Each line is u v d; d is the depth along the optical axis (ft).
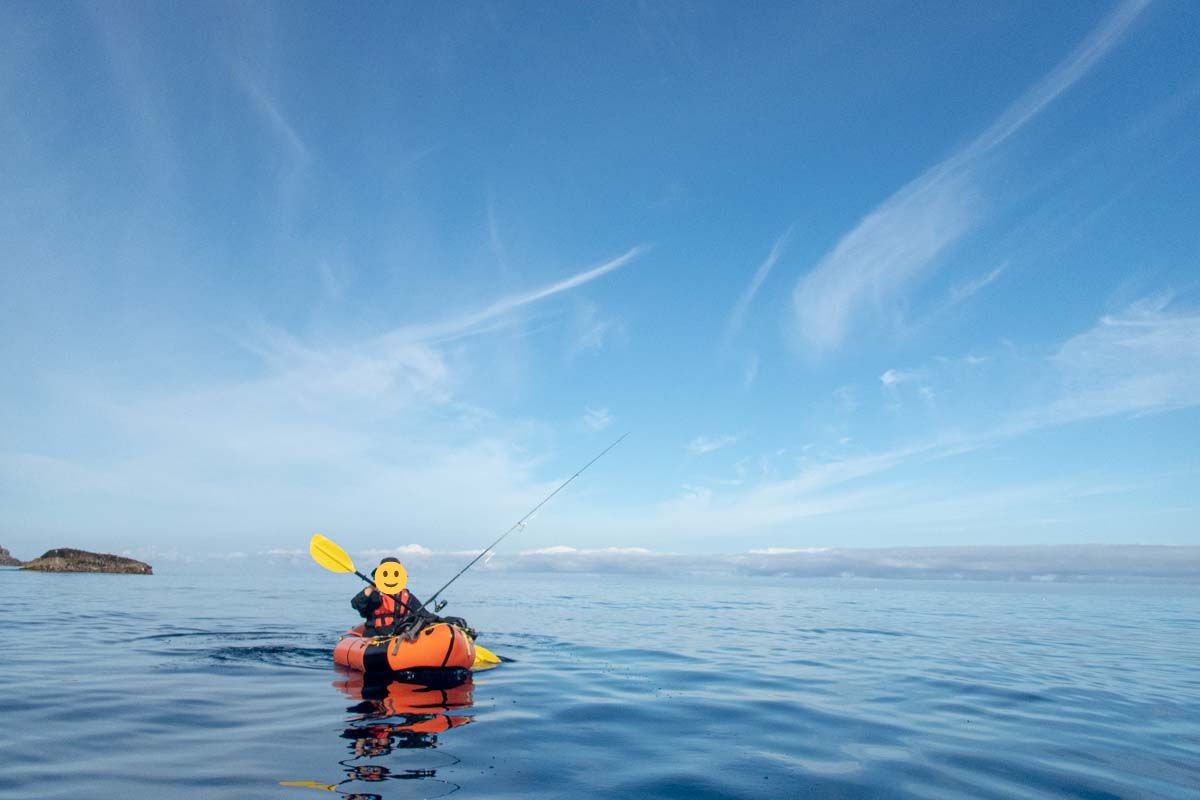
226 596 80.64
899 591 140.56
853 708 25.53
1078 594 132.26
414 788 15.53
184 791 14.96
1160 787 16.96
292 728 20.90
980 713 24.99
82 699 24.26
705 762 18.26
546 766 17.51
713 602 92.58
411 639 31.48
